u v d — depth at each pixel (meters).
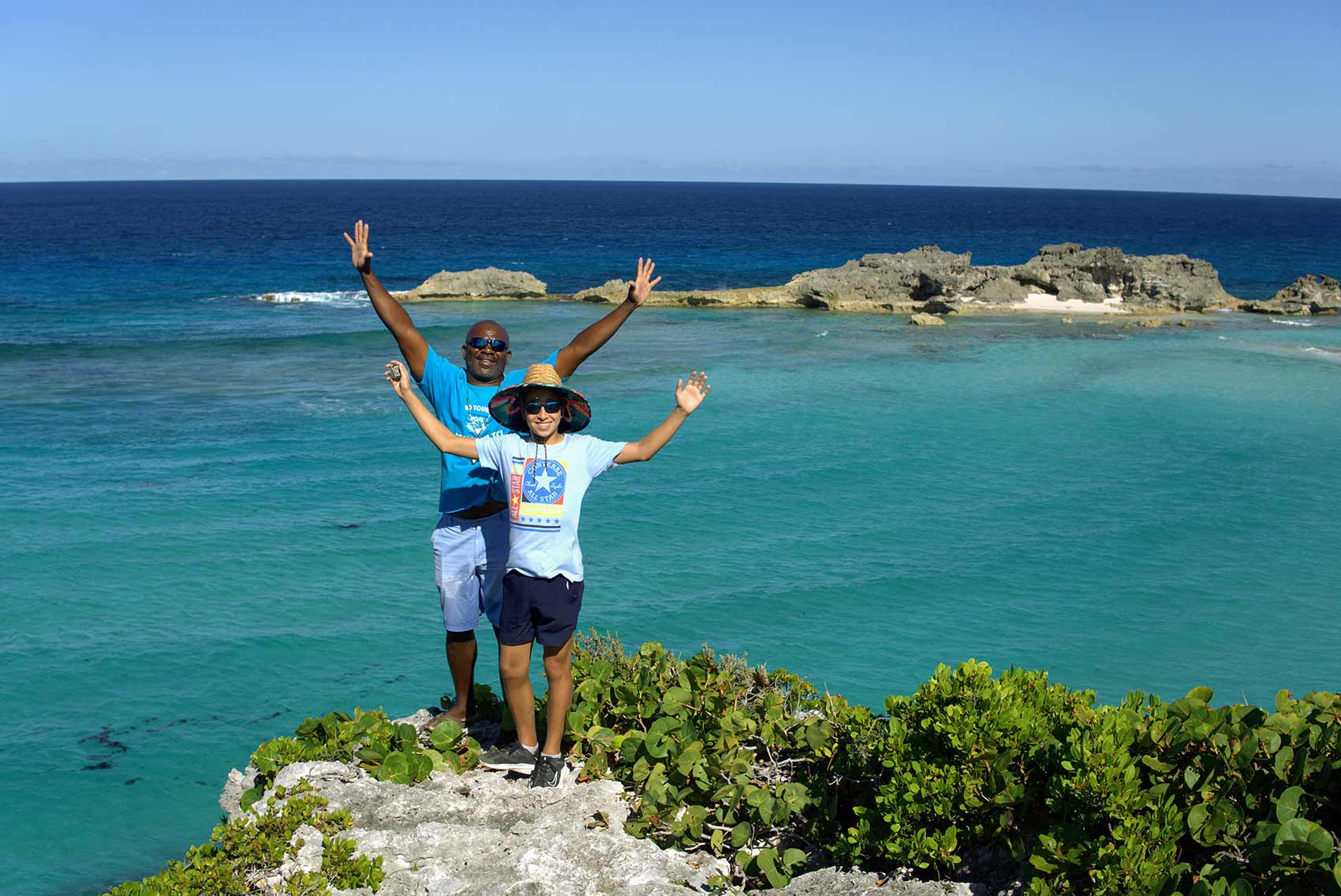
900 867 4.61
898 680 15.31
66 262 83.69
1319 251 122.56
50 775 12.38
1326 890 3.61
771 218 191.50
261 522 21.67
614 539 21.11
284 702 14.34
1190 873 3.96
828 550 20.72
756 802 5.29
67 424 30.03
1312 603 18.45
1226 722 4.65
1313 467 27.44
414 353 6.11
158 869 10.80
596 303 62.59
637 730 6.39
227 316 54.12
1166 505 24.03
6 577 18.27
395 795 5.40
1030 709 4.66
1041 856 4.00
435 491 24.16
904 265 62.16
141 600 17.47
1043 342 48.50
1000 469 26.86
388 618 17.12
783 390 36.69
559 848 4.83
